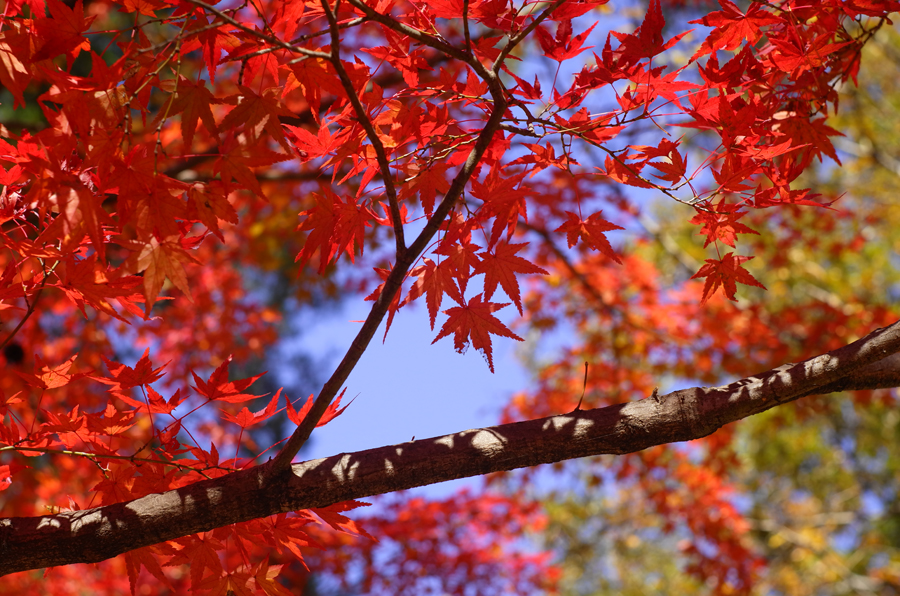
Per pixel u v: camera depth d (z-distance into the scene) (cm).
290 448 124
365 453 127
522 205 126
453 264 125
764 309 321
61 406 264
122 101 116
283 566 129
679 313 329
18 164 116
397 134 125
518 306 124
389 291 120
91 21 116
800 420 324
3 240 119
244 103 116
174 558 128
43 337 264
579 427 125
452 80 123
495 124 119
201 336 330
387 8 124
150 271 114
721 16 124
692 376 323
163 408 126
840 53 135
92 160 114
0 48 117
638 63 123
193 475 129
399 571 317
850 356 123
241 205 338
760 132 125
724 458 339
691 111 125
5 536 123
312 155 125
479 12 121
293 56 121
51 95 115
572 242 127
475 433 127
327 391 122
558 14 121
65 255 120
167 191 115
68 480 237
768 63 131
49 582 252
